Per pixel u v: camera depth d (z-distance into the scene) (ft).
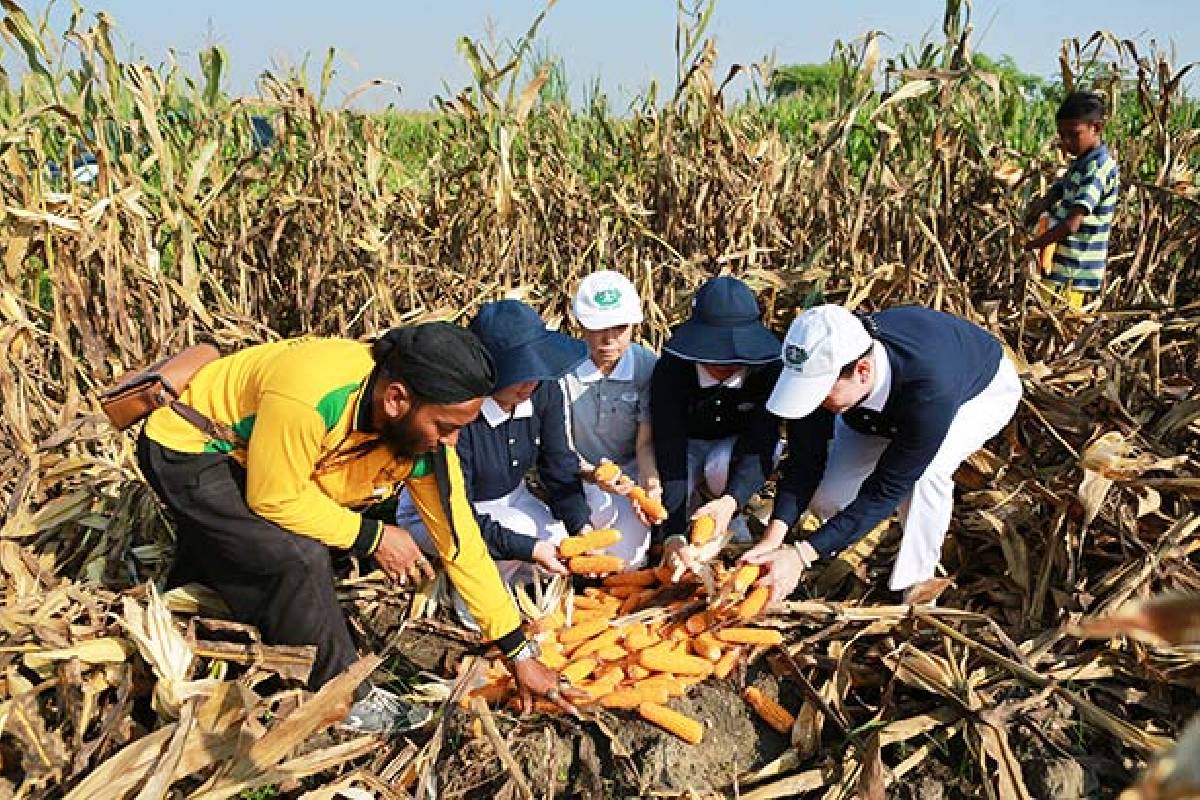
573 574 12.10
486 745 9.86
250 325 16.58
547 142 22.30
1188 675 10.03
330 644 9.87
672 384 12.25
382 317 16.81
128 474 12.48
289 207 18.40
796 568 10.93
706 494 13.55
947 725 9.90
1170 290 18.29
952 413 10.46
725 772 9.91
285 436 8.57
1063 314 15.87
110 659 9.43
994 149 20.99
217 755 8.48
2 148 14.35
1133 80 21.70
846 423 12.07
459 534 9.43
